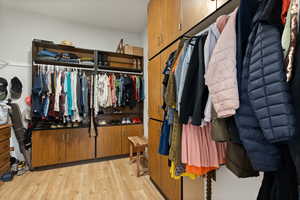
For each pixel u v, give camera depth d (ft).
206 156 3.53
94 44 11.14
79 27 10.72
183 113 3.15
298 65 1.48
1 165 7.13
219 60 2.34
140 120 11.52
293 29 1.60
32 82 8.63
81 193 6.41
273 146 1.80
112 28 11.54
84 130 9.61
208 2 3.78
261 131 1.89
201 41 3.14
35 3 8.59
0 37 8.83
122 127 10.63
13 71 9.03
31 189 6.67
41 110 8.35
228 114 2.16
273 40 1.74
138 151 8.07
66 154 9.12
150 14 7.37
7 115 8.16
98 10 9.21
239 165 2.48
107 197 6.16
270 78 1.68
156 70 6.79
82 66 10.13
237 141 2.40
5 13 8.93
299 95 1.45
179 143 3.84
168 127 4.58
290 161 1.72
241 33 2.22
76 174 8.12
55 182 7.28
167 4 5.79
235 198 3.79
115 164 9.46
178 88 3.62
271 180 1.96
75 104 9.05
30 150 8.68
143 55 11.54
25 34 9.31
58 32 10.12
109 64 11.07
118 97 10.23
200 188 4.92
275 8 1.80
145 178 7.73
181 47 4.12
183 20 4.81
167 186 5.89
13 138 8.89
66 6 8.84
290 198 1.69
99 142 9.98
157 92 6.69
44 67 9.04
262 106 1.73
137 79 10.83
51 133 8.80
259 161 1.87
